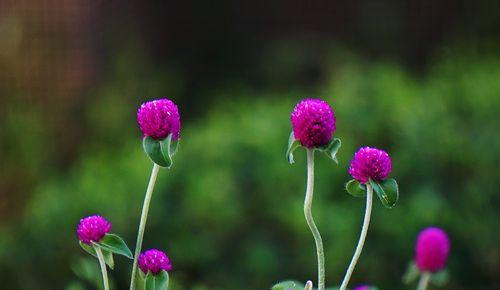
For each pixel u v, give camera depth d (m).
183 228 9.13
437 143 9.16
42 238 9.37
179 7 16.36
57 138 11.27
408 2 16.42
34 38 11.48
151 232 9.12
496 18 15.70
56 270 9.29
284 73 15.60
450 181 9.20
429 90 10.36
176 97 14.80
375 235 8.91
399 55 16.27
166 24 16.14
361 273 8.90
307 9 16.89
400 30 16.38
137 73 13.02
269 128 9.68
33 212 9.68
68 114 11.45
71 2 11.79
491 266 9.22
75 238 9.29
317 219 8.84
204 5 16.61
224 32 16.72
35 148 10.73
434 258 5.30
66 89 11.59
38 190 10.35
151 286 3.88
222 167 9.31
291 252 9.09
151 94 13.10
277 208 9.07
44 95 11.38
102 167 10.16
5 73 10.99
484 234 9.12
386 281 8.88
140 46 13.69
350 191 3.91
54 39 11.63
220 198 9.11
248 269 9.04
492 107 9.68
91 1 12.20
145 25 15.17
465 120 9.58
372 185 3.75
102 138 11.60
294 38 16.62
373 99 9.63
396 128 9.21
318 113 3.68
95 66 12.24
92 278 5.41
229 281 9.04
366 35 16.45
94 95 11.98
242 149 9.45
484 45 15.29
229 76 16.45
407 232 8.87
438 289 9.06
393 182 3.78
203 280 9.12
